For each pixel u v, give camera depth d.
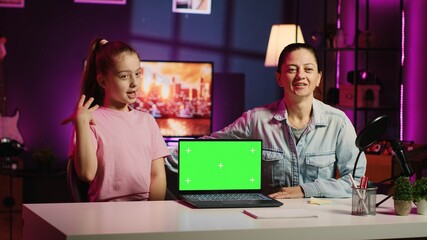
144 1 7.88
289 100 3.30
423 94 6.52
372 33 6.83
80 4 7.78
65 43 7.77
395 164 5.80
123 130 3.11
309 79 3.21
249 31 8.07
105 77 3.11
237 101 8.07
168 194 3.55
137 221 2.56
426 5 6.47
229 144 3.13
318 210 2.90
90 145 2.96
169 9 7.94
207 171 3.11
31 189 7.50
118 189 3.09
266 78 8.10
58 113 7.79
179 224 2.52
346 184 3.26
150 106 7.75
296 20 7.38
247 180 3.14
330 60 7.48
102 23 7.82
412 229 2.69
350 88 6.80
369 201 2.81
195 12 7.98
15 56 7.73
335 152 3.38
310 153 3.34
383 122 3.08
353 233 2.61
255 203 2.93
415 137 6.68
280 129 3.36
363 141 3.08
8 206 7.45
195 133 7.82
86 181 3.06
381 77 7.18
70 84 7.79
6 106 7.71
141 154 3.12
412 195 2.84
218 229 2.45
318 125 3.33
